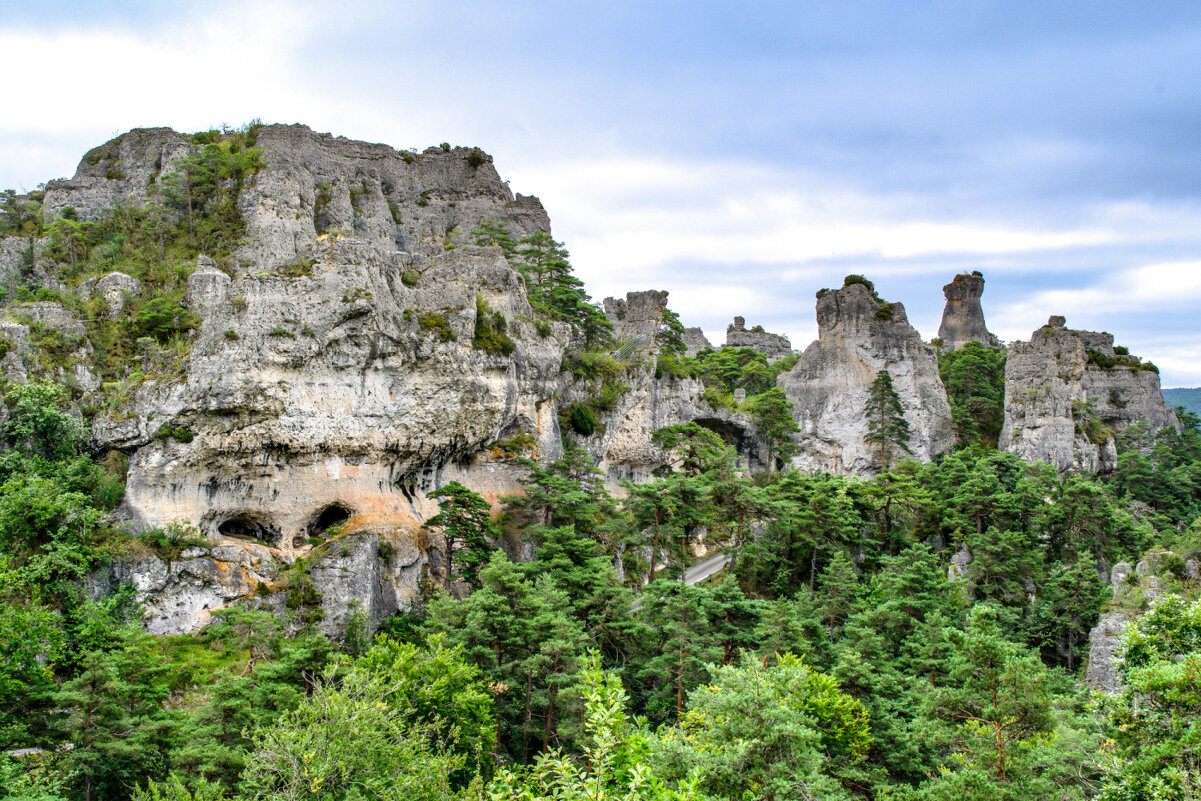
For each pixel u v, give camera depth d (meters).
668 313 102.75
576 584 54.31
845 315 111.94
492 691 42.88
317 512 57.53
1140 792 27.34
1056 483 81.69
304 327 55.50
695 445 83.94
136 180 79.50
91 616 45.31
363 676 33.22
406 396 60.62
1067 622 62.16
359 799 27.50
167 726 36.78
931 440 106.88
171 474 52.38
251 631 47.84
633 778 25.48
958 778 33.66
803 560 71.25
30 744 36.88
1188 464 111.06
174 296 63.75
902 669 52.66
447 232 93.12
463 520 57.34
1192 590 50.66
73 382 55.69
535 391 72.00
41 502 47.75
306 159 83.19
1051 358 103.00
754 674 33.69
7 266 69.38
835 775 37.53
